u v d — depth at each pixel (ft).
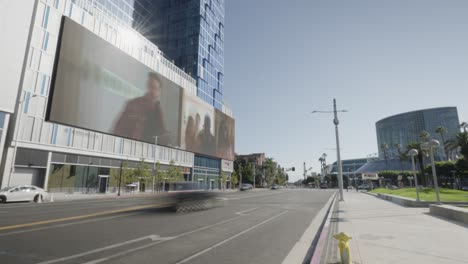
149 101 166.40
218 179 254.47
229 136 285.43
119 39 153.17
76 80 119.75
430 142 57.62
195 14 260.83
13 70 98.32
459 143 179.93
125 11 219.20
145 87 164.14
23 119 100.58
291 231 33.45
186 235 29.84
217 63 285.84
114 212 50.49
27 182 102.73
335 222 39.04
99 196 111.34
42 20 110.22
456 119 570.46
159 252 22.57
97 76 130.72
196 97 223.10
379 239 26.45
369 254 20.71
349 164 649.61
